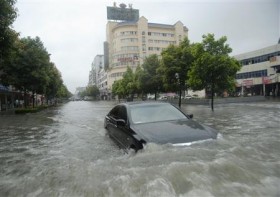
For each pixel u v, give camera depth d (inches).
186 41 1119.0
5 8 584.1
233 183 140.6
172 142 192.2
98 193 139.9
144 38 3914.9
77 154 257.4
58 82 2192.4
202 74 841.5
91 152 262.5
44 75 1261.1
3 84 1227.9
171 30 4060.0
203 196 128.0
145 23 3922.2
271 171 157.2
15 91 1568.7
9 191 158.1
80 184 155.0
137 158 181.6
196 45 874.8
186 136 200.8
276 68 1983.3
